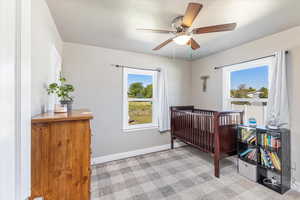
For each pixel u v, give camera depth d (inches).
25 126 32.2
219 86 126.3
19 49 30.0
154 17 70.6
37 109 50.6
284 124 81.3
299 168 77.9
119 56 121.2
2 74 18.1
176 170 100.0
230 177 90.7
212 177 90.9
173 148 143.7
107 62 116.7
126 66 123.1
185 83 154.7
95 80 112.7
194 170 99.7
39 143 41.7
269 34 89.6
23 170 30.9
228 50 117.6
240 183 84.4
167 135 143.5
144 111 136.9
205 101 140.7
